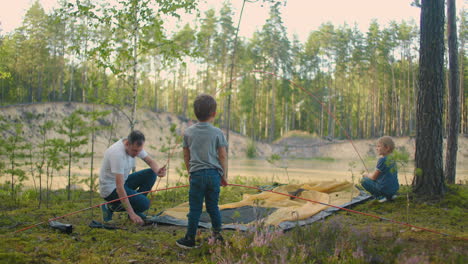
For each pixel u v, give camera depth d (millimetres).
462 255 2834
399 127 46062
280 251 2869
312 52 48625
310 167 19891
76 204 5867
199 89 47250
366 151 33562
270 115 54969
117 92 7840
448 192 5793
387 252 2875
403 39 41281
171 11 7238
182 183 8375
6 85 40406
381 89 50000
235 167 19250
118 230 3996
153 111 35875
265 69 44156
